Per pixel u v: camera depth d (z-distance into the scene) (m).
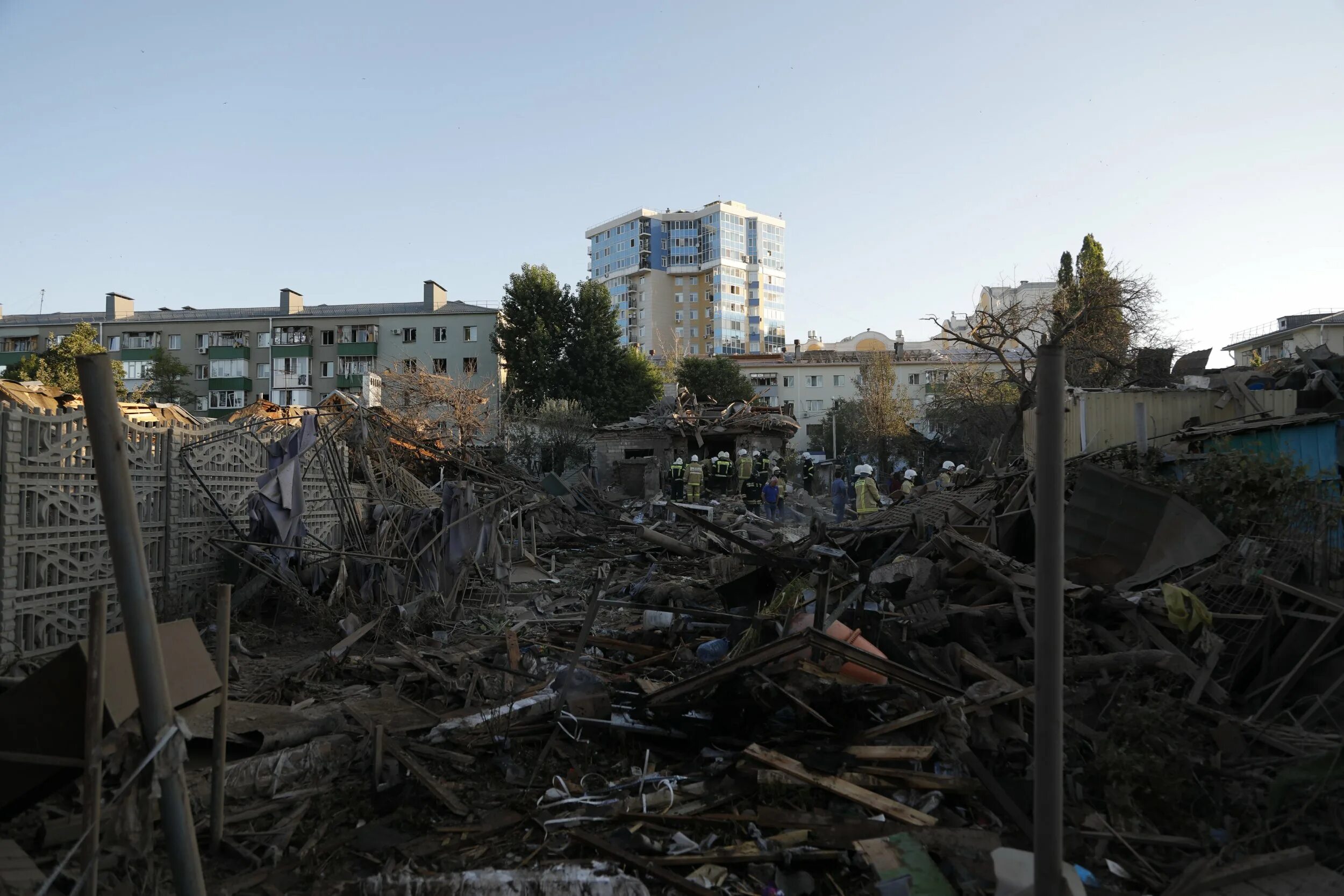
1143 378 19.28
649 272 120.69
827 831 4.47
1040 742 2.57
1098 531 8.59
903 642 6.69
